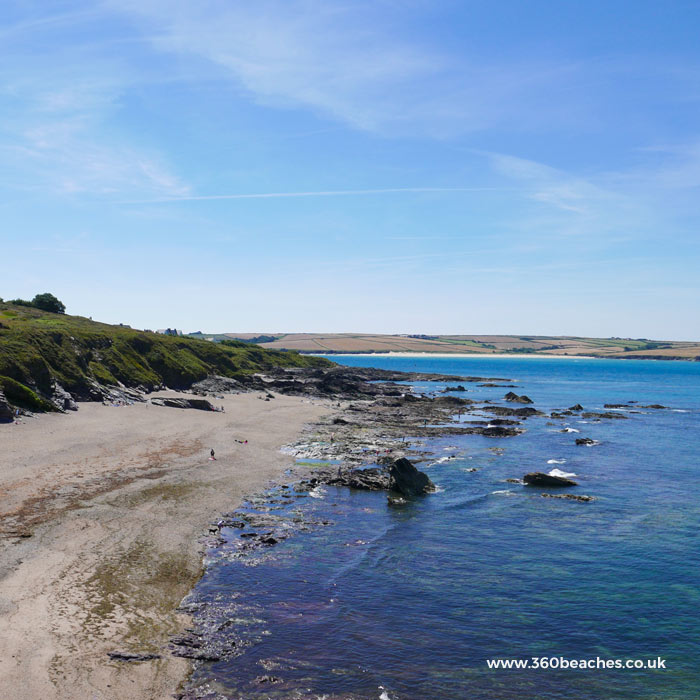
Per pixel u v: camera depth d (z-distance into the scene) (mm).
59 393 67062
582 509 39531
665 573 28422
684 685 19062
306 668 19016
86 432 53781
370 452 56750
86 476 39125
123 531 29500
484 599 25094
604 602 25078
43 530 28359
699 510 39562
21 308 135500
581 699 18172
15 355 65938
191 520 32688
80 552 26250
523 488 45094
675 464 54938
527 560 29859
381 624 22422
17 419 54875
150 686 17109
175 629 20672
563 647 21297
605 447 63594
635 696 18422
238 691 17484
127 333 108438
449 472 49969
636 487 45906
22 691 15820
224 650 19672
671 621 23484
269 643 20438
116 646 18938
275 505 37594
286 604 23594
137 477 40281
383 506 39219
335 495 41500
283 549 29922
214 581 25328
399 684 18469
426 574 27609
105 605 21625
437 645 21062
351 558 29188
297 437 63688
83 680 16766
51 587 22438
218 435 59562
